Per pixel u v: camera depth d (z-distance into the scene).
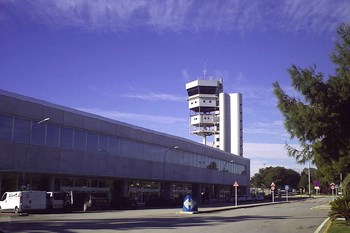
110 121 52.31
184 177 70.69
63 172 44.34
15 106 39.28
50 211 38.12
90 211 41.00
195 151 75.62
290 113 11.80
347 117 11.60
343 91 11.48
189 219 28.62
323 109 11.49
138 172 57.31
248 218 30.03
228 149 120.44
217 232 19.38
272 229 21.27
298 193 157.75
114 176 52.16
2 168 37.69
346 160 12.50
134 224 23.67
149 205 57.50
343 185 30.12
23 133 40.09
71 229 19.94
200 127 130.75
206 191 86.06
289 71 11.86
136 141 57.75
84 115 47.88
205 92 130.62
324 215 33.97
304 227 22.50
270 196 97.25
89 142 48.56
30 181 43.34
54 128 43.78
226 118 121.81
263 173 159.25
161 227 21.83
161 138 64.12
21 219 27.06
